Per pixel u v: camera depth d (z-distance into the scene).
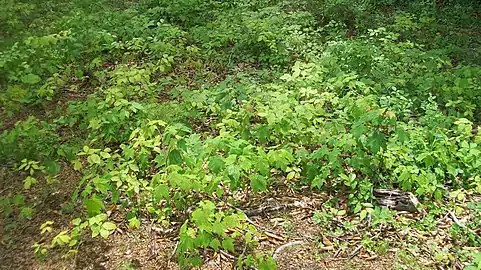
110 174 4.68
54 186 5.36
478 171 5.20
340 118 5.55
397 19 9.10
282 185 5.30
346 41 8.20
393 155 5.24
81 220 4.86
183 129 4.86
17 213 5.00
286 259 4.41
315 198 5.13
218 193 4.40
